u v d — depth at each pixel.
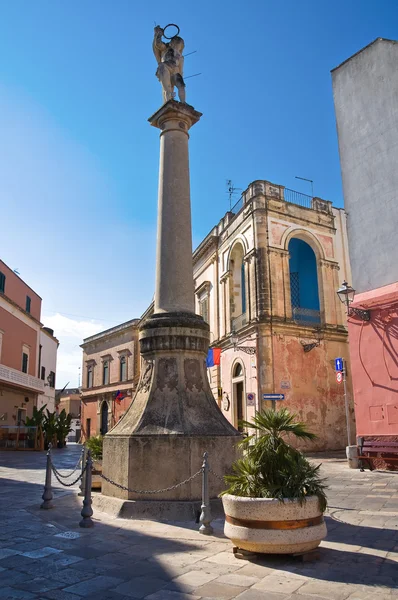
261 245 23.05
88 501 6.45
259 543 4.77
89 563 4.82
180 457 7.13
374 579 4.33
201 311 31.12
